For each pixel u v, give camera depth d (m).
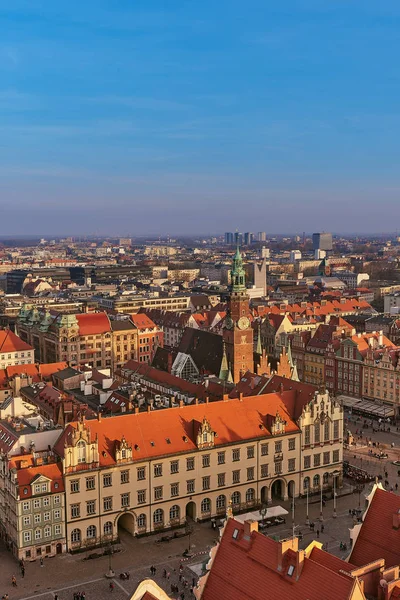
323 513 141.88
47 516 123.44
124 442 129.75
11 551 125.94
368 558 89.38
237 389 179.50
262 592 77.94
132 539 131.12
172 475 135.12
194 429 140.25
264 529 133.50
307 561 76.31
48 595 111.00
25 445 133.00
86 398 180.00
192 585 112.88
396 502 90.94
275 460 147.38
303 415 150.38
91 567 120.12
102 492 128.00
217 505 141.12
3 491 128.25
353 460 174.75
